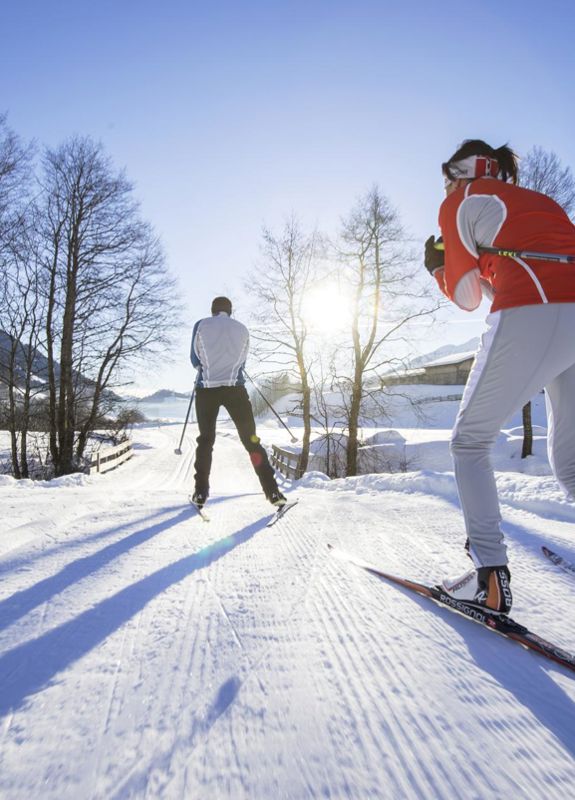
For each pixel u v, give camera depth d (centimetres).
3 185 1452
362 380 1686
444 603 175
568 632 159
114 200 1577
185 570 220
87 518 355
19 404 1723
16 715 108
